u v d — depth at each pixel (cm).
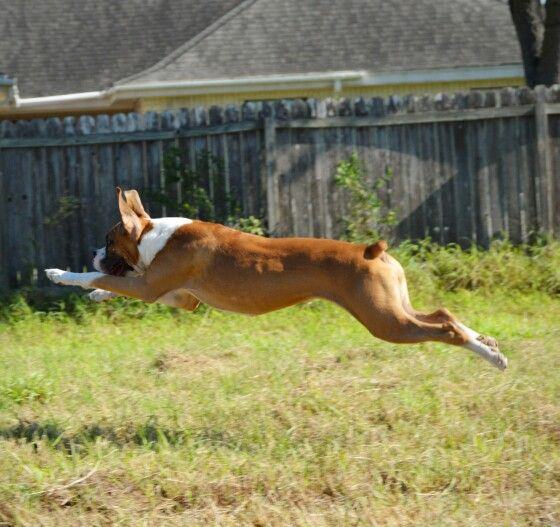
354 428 732
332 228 1321
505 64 1858
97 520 581
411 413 765
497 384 827
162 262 758
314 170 1316
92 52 2058
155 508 600
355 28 1942
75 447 687
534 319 1141
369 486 633
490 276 1264
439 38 1927
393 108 1327
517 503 616
